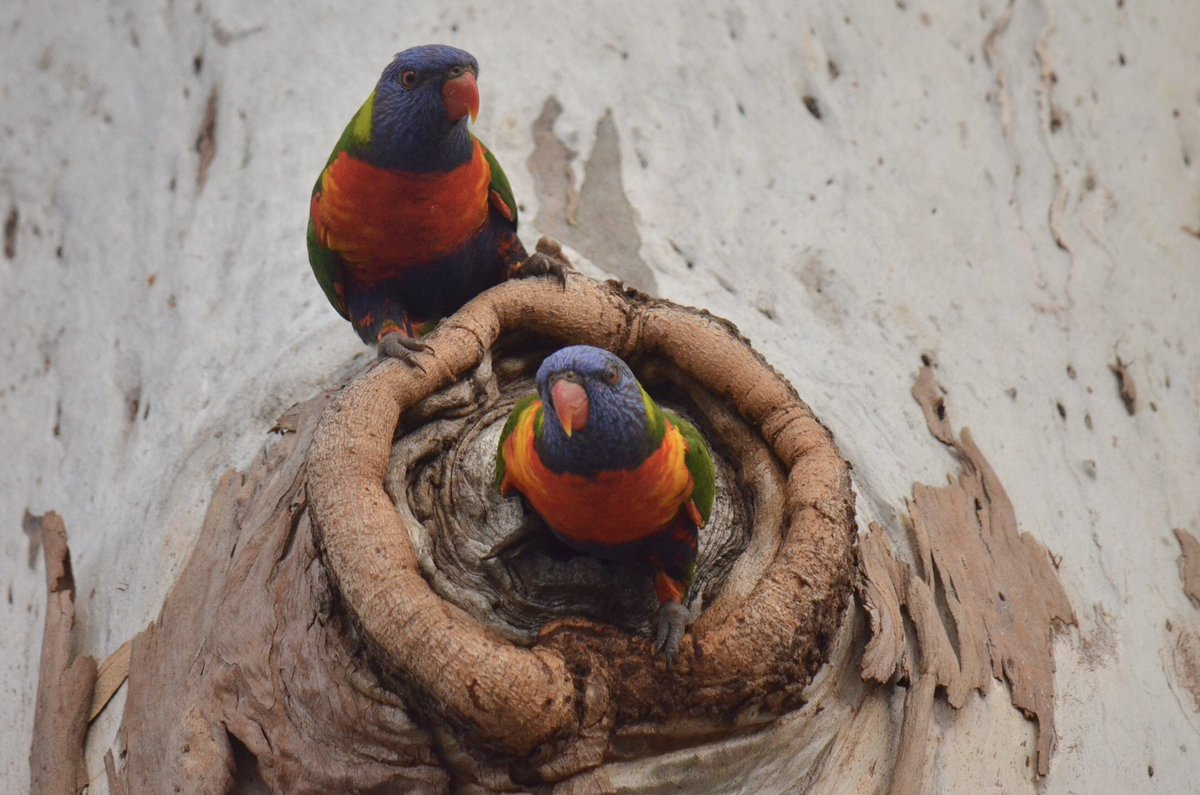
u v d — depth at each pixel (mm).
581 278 6617
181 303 7816
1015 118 8836
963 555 6359
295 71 8570
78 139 9430
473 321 6281
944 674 5738
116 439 7516
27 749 6332
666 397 6664
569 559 5855
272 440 6594
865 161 8320
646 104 8320
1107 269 8352
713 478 5715
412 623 4895
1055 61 9211
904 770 5406
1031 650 6160
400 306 6758
